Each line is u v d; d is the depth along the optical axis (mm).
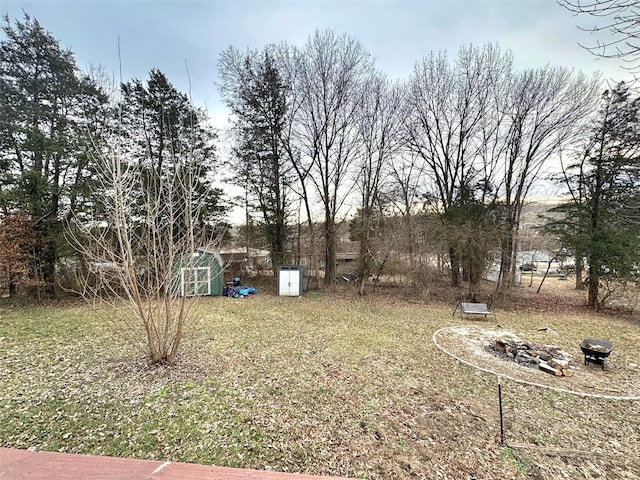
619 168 10320
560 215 12320
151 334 5355
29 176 9648
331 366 5762
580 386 5172
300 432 3707
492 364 6078
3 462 754
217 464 3141
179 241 5668
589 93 11320
